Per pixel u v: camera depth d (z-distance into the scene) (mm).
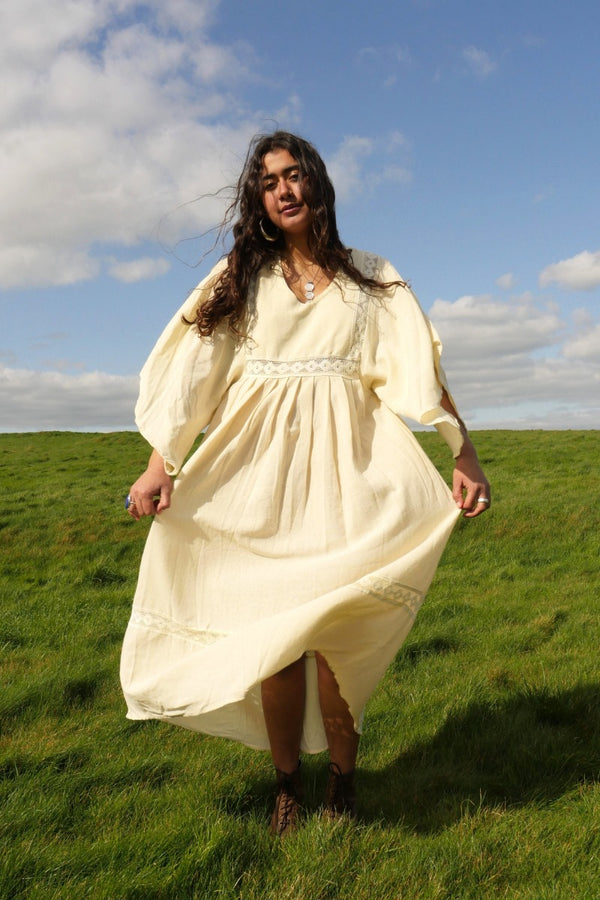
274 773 3117
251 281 2658
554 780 3010
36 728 3867
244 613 2443
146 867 2307
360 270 2682
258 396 2602
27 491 18547
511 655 5172
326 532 2412
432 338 2611
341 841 2422
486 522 11391
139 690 2502
